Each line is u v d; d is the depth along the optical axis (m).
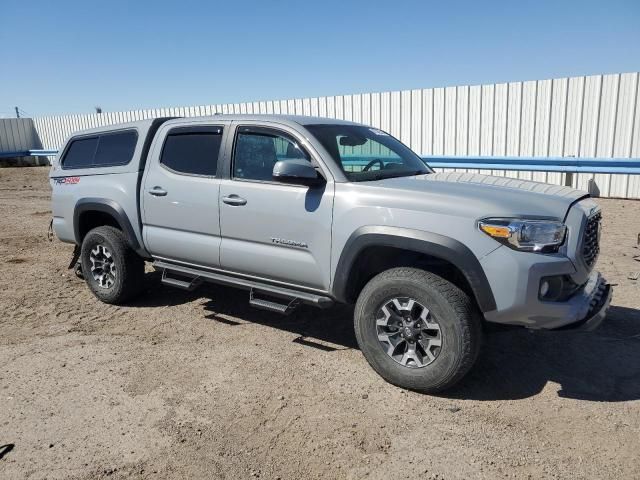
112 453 3.16
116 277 5.71
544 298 3.49
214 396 3.81
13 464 3.06
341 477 2.92
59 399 3.80
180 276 5.35
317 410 3.60
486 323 3.87
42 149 24.61
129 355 4.54
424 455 3.10
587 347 4.55
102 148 5.86
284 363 4.34
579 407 3.60
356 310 4.01
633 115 10.30
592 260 3.88
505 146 11.77
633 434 3.27
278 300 5.82
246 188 4.53
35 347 4.73
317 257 4.17
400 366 3.84
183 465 3.04
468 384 3.94
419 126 12.82
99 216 6.05
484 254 3.48
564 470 2.95
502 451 3.12
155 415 3.57
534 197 3.74
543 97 11.16
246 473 2.97
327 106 14.31
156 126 5.50
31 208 13.05
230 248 4.69
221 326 5.20
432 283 3.63
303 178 4.07
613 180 10.86
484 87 11.78
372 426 3.40
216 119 4.95
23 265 7.70
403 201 3.79
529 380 3.99
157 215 5.22
